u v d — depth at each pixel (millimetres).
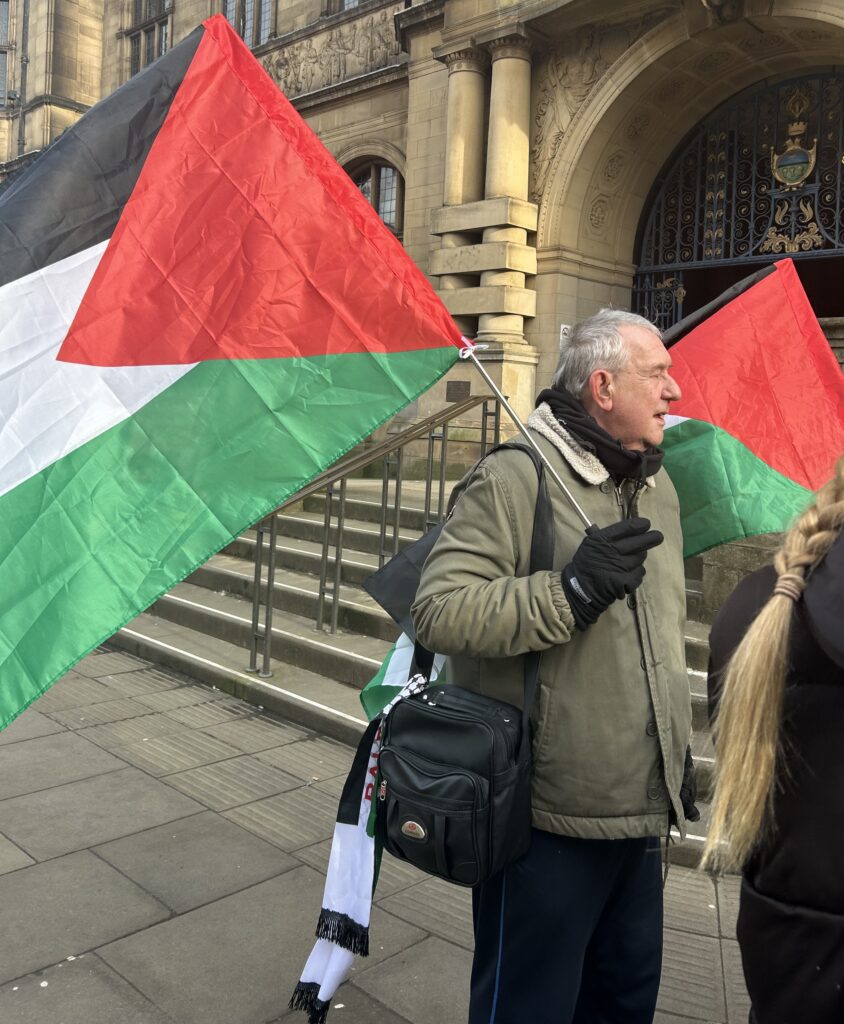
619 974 1968
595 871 1789
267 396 2057
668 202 10953
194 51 2166
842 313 13195
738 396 2863
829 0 8195
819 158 9680
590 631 1754
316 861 3355
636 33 9453
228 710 5074
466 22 10242
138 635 6199
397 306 2107
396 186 12875
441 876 1707
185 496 1978
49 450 1913
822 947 1119
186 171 2107
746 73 9773
